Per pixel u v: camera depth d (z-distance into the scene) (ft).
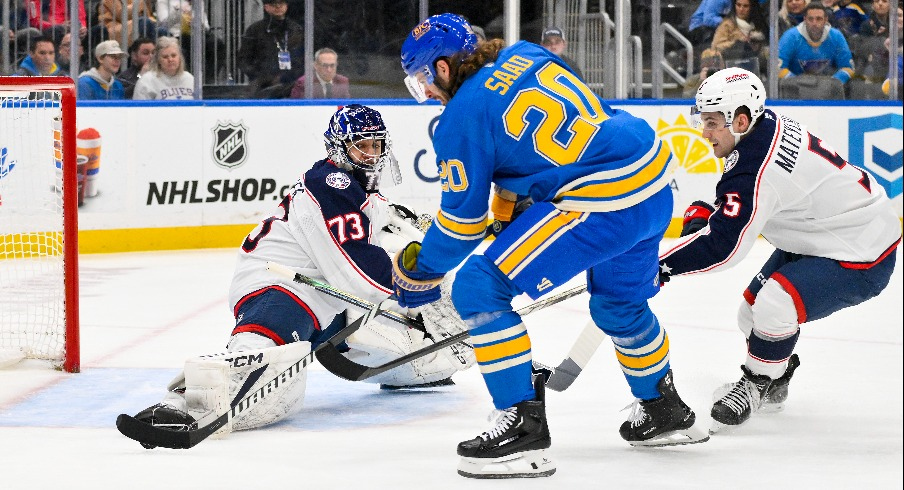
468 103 19.88
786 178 24.35
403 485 20.25
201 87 62.39
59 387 29.84
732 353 34.88
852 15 73.05
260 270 26.05
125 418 22.04
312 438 24.04
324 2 64.85
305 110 62.80
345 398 28.32
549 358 34.22
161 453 22.59
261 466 21.56
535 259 20.06
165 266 54.70
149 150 59.36
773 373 25.23
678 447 23.40
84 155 57.82
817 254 25.26
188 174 60.39
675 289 48.75
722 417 24.47
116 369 32.27
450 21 20.51
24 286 41.16
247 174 61.82
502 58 20.29
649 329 22.31
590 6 69.67
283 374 23.07
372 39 66.39
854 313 41.93
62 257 31.99
